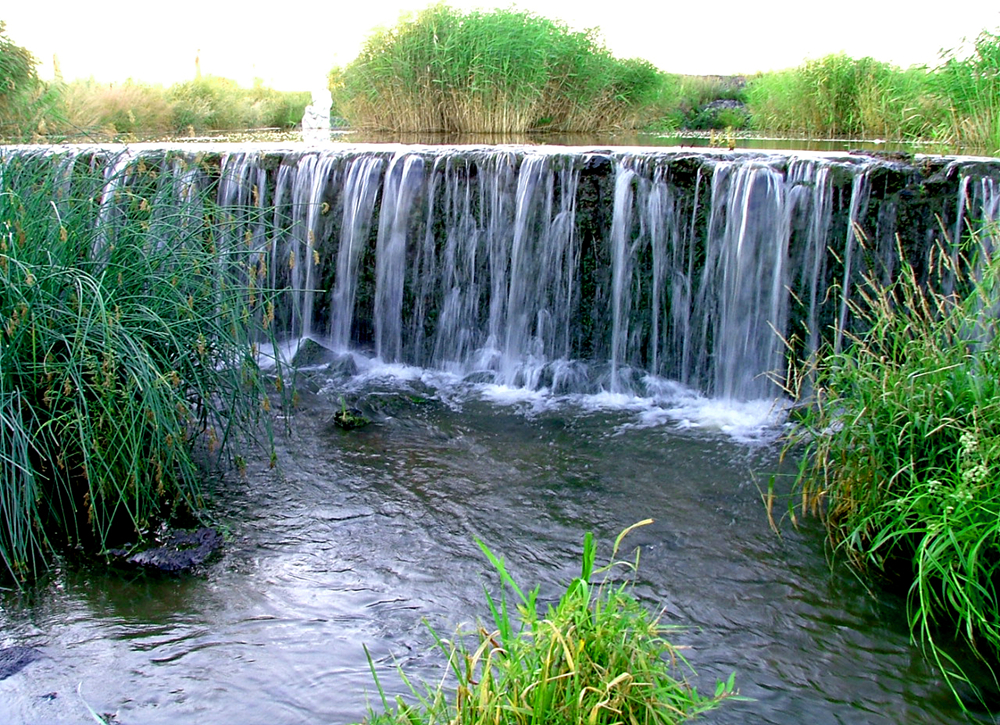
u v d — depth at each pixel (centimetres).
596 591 409
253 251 566
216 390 515
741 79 2100
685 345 709
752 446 585
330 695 325
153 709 314
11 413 409
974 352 427
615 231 716
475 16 1472
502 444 589
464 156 752
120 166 762
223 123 1919
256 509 479
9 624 366
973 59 1037
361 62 1515
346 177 782
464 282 766
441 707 283
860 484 432
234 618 376
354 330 797
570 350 743
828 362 578
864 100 1348
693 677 348
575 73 1523
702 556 442
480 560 436
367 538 454
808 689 344
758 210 669
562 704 245
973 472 363
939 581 407
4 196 457
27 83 1095
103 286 450
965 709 333
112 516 421
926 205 632
